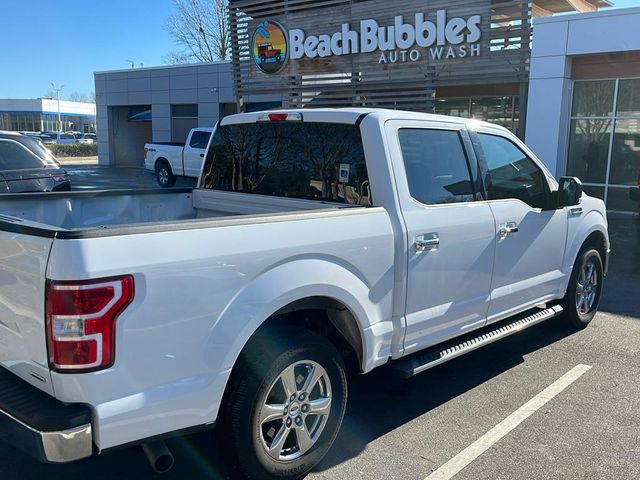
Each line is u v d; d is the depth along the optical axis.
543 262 5.11
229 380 2.96
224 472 3.31
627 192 14.17
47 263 2.44
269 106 26.62
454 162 4.25
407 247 3.69
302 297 3.11
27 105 89.69
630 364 5.09
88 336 2.41
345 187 3.95
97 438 2.49
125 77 31.36
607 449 3.66
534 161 5.05
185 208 5.12
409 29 15.38
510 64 14.12
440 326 4.07
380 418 4.08
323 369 3.33
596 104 14.23
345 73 16.89
